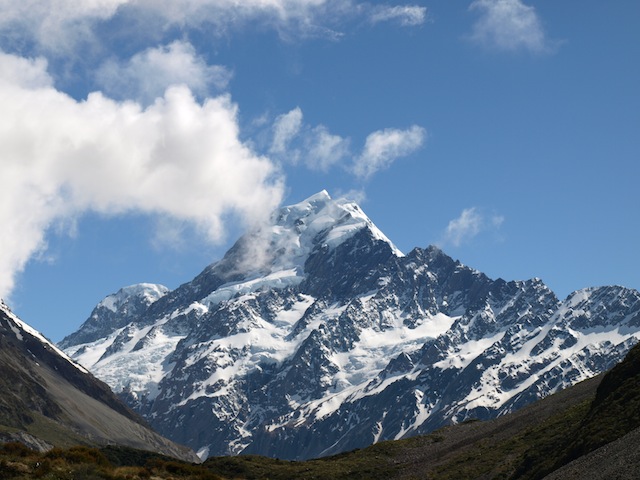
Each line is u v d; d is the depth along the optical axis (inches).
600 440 3563.0
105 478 3535.9
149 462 4025.6
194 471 3998.5
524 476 4227.4
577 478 3107.8
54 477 3378.4
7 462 3447.3
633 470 2824.8
